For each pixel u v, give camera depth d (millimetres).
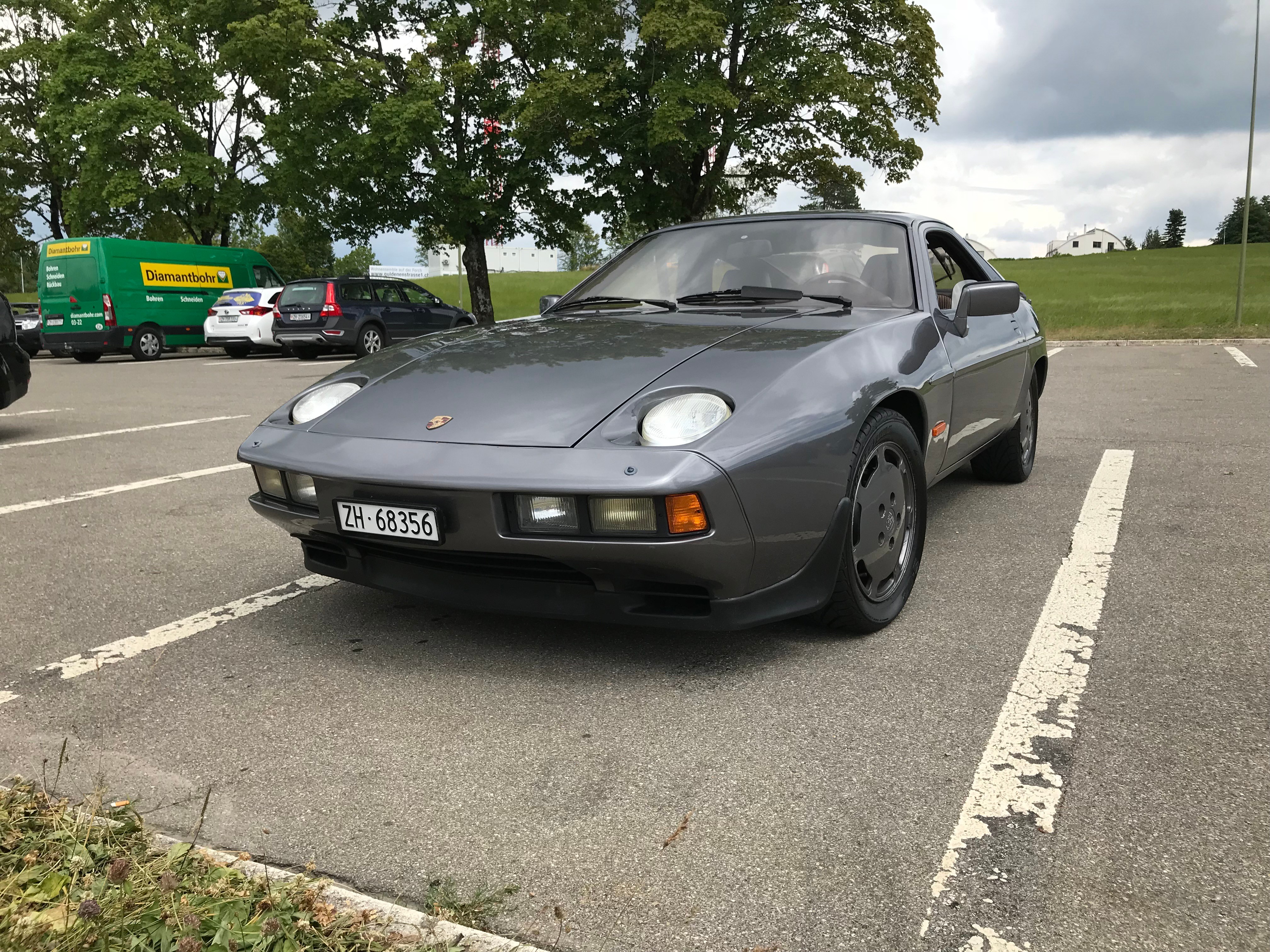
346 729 2043
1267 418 6176
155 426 7254
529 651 2461
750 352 2398
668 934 1359
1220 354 11500
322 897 1430
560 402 2258
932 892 1440
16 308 20172
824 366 2359
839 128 19750
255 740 2002
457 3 21016
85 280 16375
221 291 18328
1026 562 3180
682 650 2445
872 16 19625
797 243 3289
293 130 19922
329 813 1707
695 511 2000
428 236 22109
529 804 1724
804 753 1892
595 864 1532
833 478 2248
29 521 4105
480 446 2160
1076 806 1669
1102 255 81312
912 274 3135
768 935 1353
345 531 2307
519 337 2783
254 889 1403
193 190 22547
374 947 1298
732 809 1689
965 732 1965
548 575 2219
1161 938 1325
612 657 2410
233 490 4727
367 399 2512
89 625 2752
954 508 3977
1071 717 2020
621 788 1774
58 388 11211
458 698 2191
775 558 2168
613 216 21172
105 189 21297
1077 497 4109
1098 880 1457
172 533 3854
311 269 31969
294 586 3092
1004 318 3914
